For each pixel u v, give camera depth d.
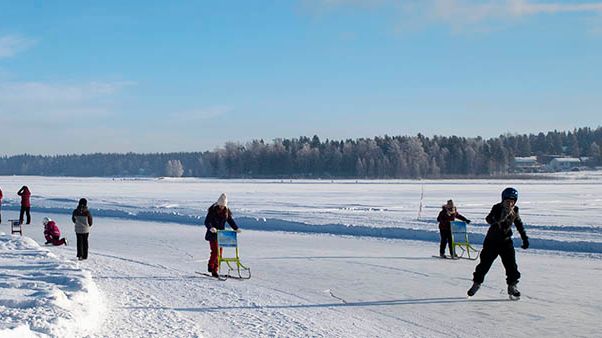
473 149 168.38
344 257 17.03
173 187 87.00
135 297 10.62
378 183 104.00
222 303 10.41
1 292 8.98
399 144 169.38
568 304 10.66
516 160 199.62
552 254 17.80
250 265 15.39
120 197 56.78
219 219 13.52
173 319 8.88
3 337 6.07
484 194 61.69
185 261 16.08
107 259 16.16
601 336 8.58
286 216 31.00
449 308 10.34
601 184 91.19
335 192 67.06
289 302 10.67
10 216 35.34
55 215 36.31
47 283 9.93
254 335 8.16
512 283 10.95
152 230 26.31
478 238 21.16
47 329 7.05
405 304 10.64
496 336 8.55
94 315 8.53
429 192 66.62
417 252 18.36
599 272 14.32
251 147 179.00
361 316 9.66
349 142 180.12
